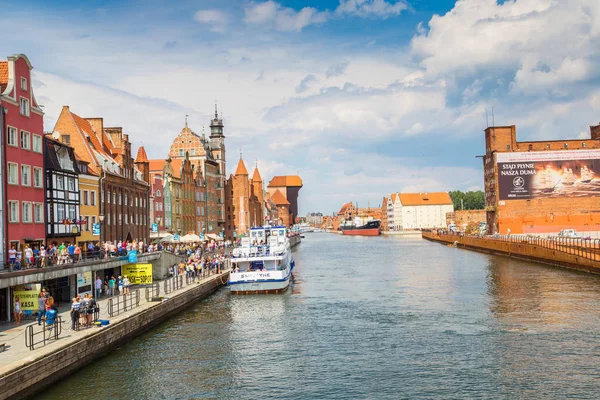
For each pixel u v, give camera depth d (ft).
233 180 617.21
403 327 149.38
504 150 502.79
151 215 321.93
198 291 199.82
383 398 97.19
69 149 194.80
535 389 99.66
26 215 163.73
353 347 130.00
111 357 120.47
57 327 110.11
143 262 207.10
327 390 101.45
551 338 132.36
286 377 108.78
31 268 134.21
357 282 251.19
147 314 146.82
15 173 157.58
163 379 107.14
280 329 150.20
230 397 98.43
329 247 598.75
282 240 259.80
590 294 189.98
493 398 96.12
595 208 463.83
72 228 193.47
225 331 147.95
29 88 166.61
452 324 150.82
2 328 119.55
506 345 127.65
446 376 107.55
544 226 466.29
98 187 229.04
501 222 469.57
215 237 399.44
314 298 203.82
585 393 97.25
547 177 467.11
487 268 293.64
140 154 308.40
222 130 560.61
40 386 94.27
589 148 506.89
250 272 216.13
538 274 253.65
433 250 482.69
